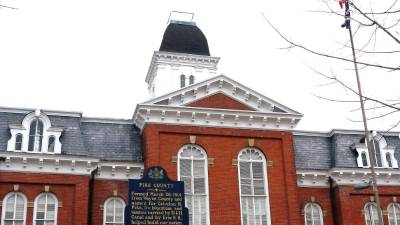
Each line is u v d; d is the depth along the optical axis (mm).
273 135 31297
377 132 34312
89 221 28781
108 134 31531
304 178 32656
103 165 29688
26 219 27484
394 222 32875
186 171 29453
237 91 31438
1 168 27859
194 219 28516
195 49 43625
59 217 27875
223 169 29891
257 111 31125
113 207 29547
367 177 33031
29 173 28188
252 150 30891
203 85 30906
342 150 33938
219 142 30391
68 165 28750
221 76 31188
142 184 23141
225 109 30609
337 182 32625
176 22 44531
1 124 29594
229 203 29234
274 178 30406
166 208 23062
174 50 43156
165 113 29875
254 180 30188
